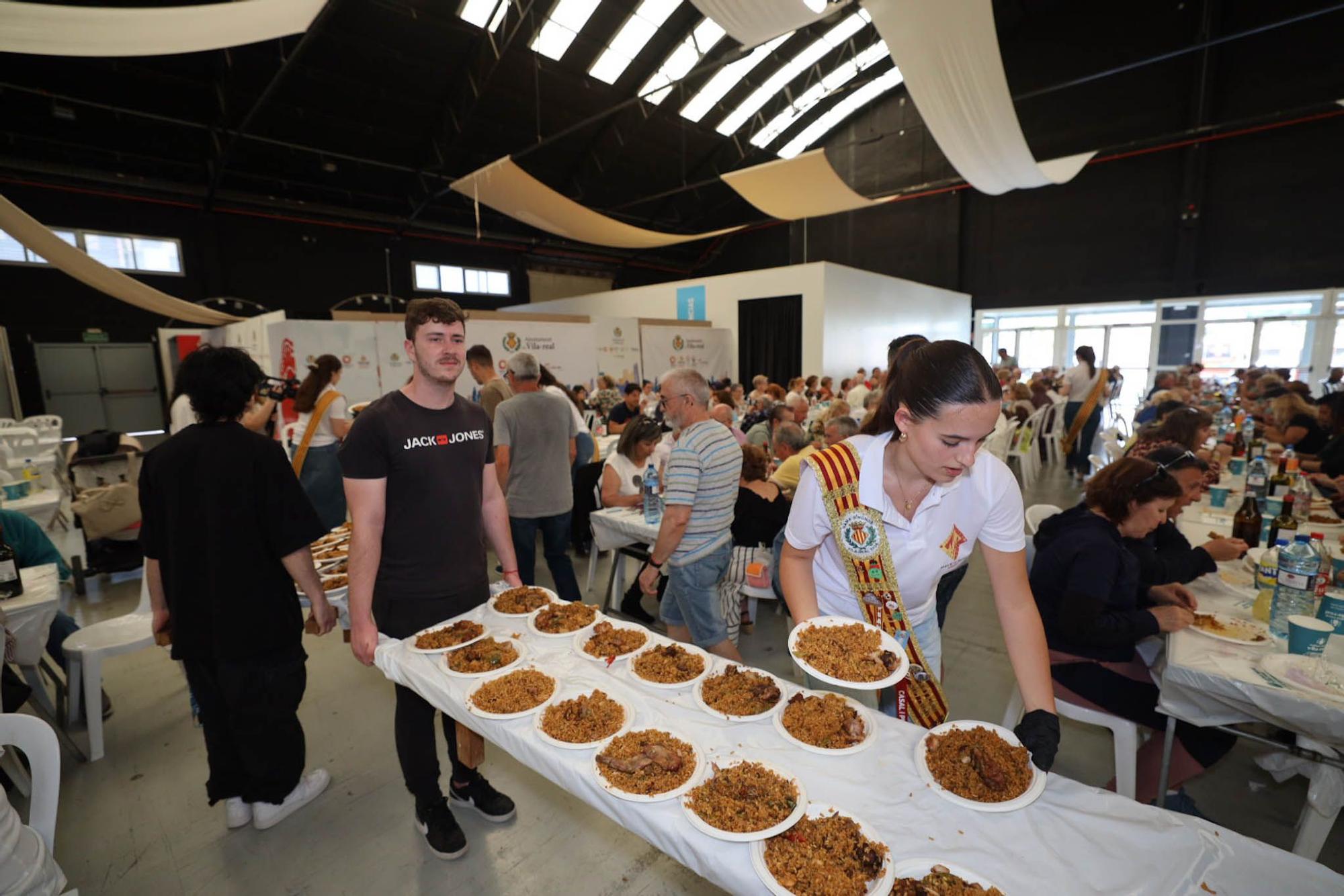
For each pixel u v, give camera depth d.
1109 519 1.75
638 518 3.01
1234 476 3.45
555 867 1.66
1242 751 2.12
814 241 16.02
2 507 3.28
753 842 0.81
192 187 10.38
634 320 10.33
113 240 9.94
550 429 2.70
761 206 9.50
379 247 12.95
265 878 1.63
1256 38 10.27
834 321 10.27
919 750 0.99
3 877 0.90
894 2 4.27
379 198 12.42
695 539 2.02
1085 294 12.49
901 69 5.14
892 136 14.34
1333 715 1.18
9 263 9.28
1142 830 0.82
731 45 11.10
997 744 0.98
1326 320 10.20
